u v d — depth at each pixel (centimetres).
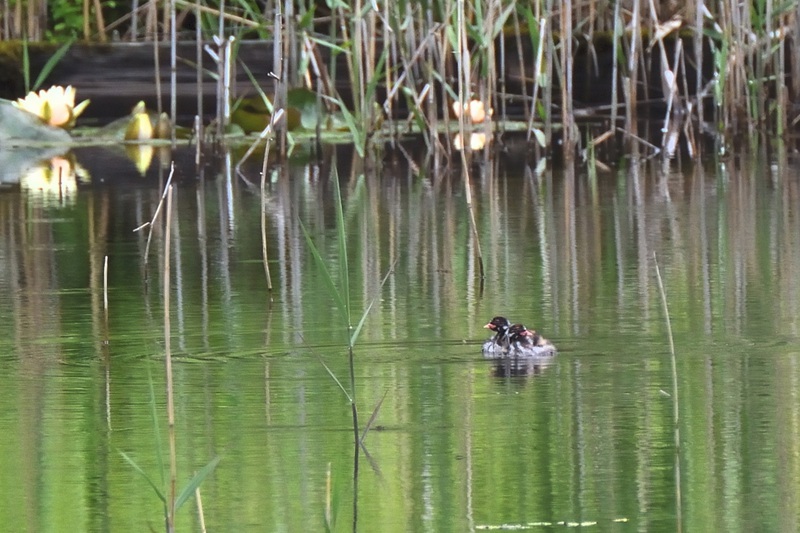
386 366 953
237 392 892
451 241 1509
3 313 1166
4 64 2655
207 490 705
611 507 666
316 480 714
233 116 2570
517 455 747
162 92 2673
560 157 2352
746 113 2517
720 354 966
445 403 856
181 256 1450
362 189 1983
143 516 671
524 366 945
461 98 1914
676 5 2698
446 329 1067
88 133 2631
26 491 709
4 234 1612
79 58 2672
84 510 681
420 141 2592
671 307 1130
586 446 760
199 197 1917
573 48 2691
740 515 650
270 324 1098
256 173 2186
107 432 809
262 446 775
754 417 808
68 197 1930
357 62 2205
